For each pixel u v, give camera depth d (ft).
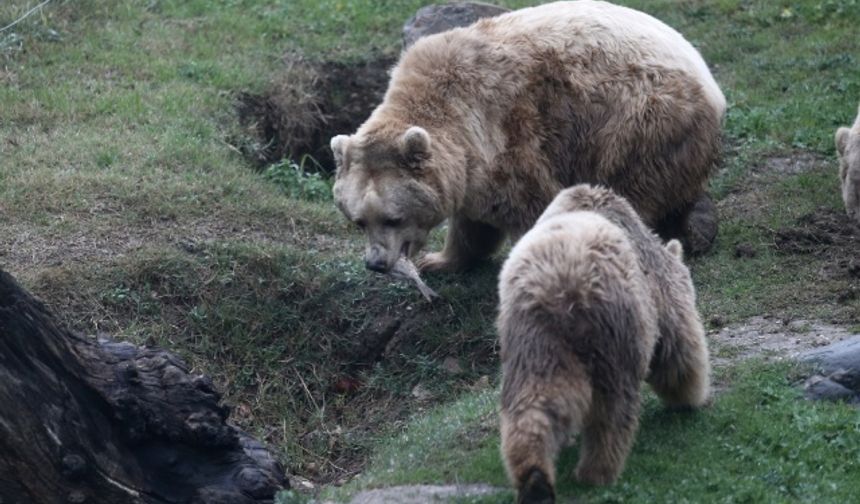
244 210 73.36
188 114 86.02
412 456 49.67
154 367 47.09
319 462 59.62
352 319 65.67
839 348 51.93
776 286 64.95
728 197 78.48
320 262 68.03
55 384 43.37
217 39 99.86
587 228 41.50
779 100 92.68
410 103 61.72
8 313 42.47
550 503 36.37
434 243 75.61
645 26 65.36
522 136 62.59
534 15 65.16
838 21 104.53
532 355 38.96
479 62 62.75
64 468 42.80
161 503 45.47
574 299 39.37
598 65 63.46
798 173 81.15
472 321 64.75
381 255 59.41
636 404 41.16
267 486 47.21
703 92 64.28
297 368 64.18
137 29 99.60
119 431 45.21
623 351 39.99
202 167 78.59
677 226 67.72
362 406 63.00
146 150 79.30
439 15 93.91
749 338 57.82
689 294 46.55
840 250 69.15
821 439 45.83
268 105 91.76
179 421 46.34
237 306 64.90
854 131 73.00
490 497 43.09
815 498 41.86
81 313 62.23
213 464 47.16
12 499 42.50
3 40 93.66
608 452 41.27
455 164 60.70
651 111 62.95
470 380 62.49
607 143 63.26
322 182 81.66
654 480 43.14
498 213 63.21
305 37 101.60
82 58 93.25
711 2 108.99
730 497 41.65
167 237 68.85
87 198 71.87
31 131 81.76
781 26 104.53
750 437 46.21
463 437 50.47
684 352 45.60
